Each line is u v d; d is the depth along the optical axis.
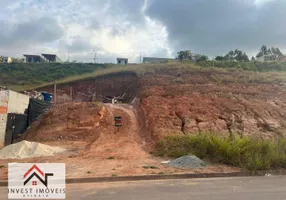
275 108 20.67
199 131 16.17
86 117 19.80
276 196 6.34
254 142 11.09
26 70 56.28
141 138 16.55
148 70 43.31
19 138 18.58
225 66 42.41
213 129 16.78
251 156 9.77
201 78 31.48
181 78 31.94
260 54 63.28
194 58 56.03
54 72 55.28
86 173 8.56
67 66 58.75
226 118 18.44
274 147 10.85
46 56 76.44
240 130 16.86
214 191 6.77
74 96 45.12
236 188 7.10
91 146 14.44
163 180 8.09
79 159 11.02
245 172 8.85
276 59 52.03
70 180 7.83
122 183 7.70
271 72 36.97
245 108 20.11
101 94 45.03
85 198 6.22
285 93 24.86
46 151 12.45
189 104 20.30
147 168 9.30
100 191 6.81
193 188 7.09
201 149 11.18
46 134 17.59
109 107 23.97
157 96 22.72
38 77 52.50
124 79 46.31
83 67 57.78
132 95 36.91
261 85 27.70
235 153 9.97
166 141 13.46
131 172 8.70
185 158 10.07
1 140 16.52
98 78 47.91
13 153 11.78
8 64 59.72
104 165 9.85
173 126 17.00
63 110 21.14
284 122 18.62
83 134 17.59
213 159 10.38
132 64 52.72
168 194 6.49
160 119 17.84
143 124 19.20
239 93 24.08
